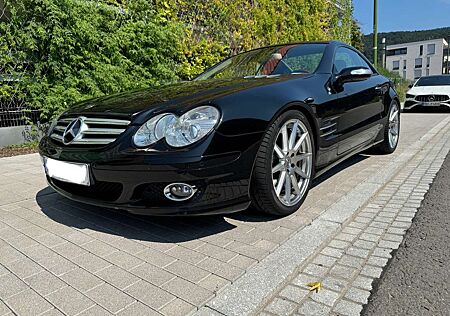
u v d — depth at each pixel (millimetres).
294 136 2811
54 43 5680
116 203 2369
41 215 2951
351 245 2410
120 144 2283
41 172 4457
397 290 1896
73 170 2488
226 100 2395
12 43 5586
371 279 2004
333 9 13016
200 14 7715
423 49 76938
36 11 5602
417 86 12594
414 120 9711
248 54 4121
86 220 2824
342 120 3385
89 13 6016
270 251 2281
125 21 6598
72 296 1848
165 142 2221
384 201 3254
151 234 2555
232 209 2404
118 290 1891
